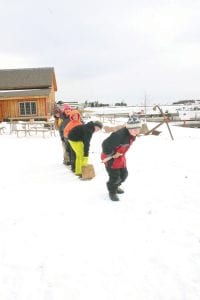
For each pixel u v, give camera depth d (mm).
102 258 4133
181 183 7168
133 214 5512
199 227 4883
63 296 3449
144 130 17828
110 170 6113
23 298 3449
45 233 4930
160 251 4238
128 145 6059
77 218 5457
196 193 6434
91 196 6590
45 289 3580
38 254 4312
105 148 5941
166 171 8320
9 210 6004
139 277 3699
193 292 3396
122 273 3793
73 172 8789
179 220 5168
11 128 22344
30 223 5340
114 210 5738
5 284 3701
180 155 10523
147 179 7605
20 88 35281
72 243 4570
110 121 30016
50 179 8188
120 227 5016
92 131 7977
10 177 8594
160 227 4945
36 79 36031
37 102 32812
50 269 3949
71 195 6738
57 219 5461
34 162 10570
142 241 4527
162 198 6223
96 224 5172
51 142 16016
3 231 5070
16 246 4559
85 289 3541
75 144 8047
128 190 6828
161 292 3426
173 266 3881
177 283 3559
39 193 7004
